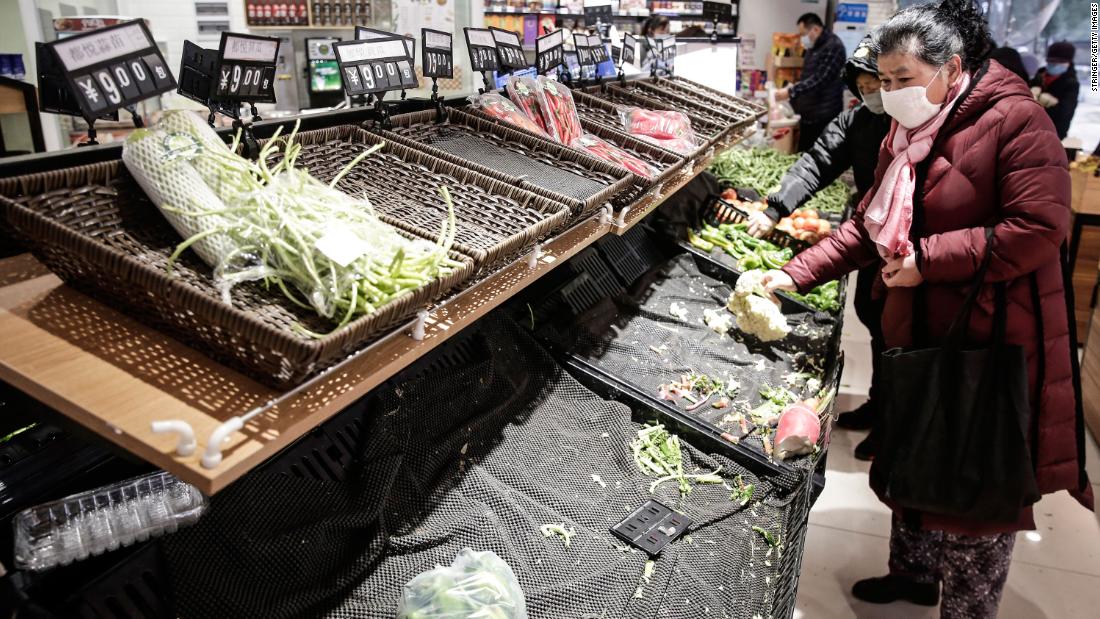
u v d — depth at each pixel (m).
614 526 1.68
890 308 2.12
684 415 2.08
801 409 2.06
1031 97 1.86
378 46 1.88
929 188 1.95
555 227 1.64
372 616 1.35
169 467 0.95
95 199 1.18
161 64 1.37
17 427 1.32
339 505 1.48
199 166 1.24
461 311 1.40
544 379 2.09
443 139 2.01
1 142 2.37
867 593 2.70
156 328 1.20
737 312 2.49
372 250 1.19
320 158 1.64
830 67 7.36
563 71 3.06
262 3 4.39
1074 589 2.81
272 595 1.30
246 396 1.08
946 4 1.86
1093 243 4.53
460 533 1.53
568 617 1.43
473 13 4.52
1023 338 1.90
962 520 2.04
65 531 1.17
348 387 1.13
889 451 2.04
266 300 1.14
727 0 4.64
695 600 1.54
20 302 1.23
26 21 3.02
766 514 1.87
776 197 3.47
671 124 2.83
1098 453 3.71
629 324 2.54
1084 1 7.16
